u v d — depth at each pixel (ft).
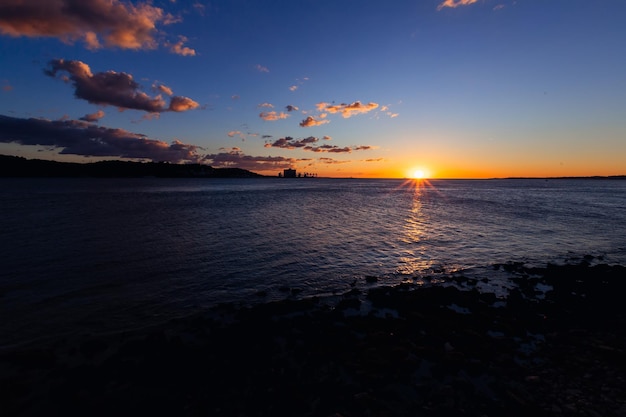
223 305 42.39
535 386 24.82
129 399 23.98
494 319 37.70
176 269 59.11
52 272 56.29
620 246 83.25
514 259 70.13
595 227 110.42
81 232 92.99
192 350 30.53
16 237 84.89
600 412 21.79
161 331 34.63
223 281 53.16
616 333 34.35
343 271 59.31
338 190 409.49
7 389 24.93
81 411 22.89
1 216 124.47
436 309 40.14
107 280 52.65
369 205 194.08
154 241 82.23
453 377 26.25
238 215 136.87
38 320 38.11
